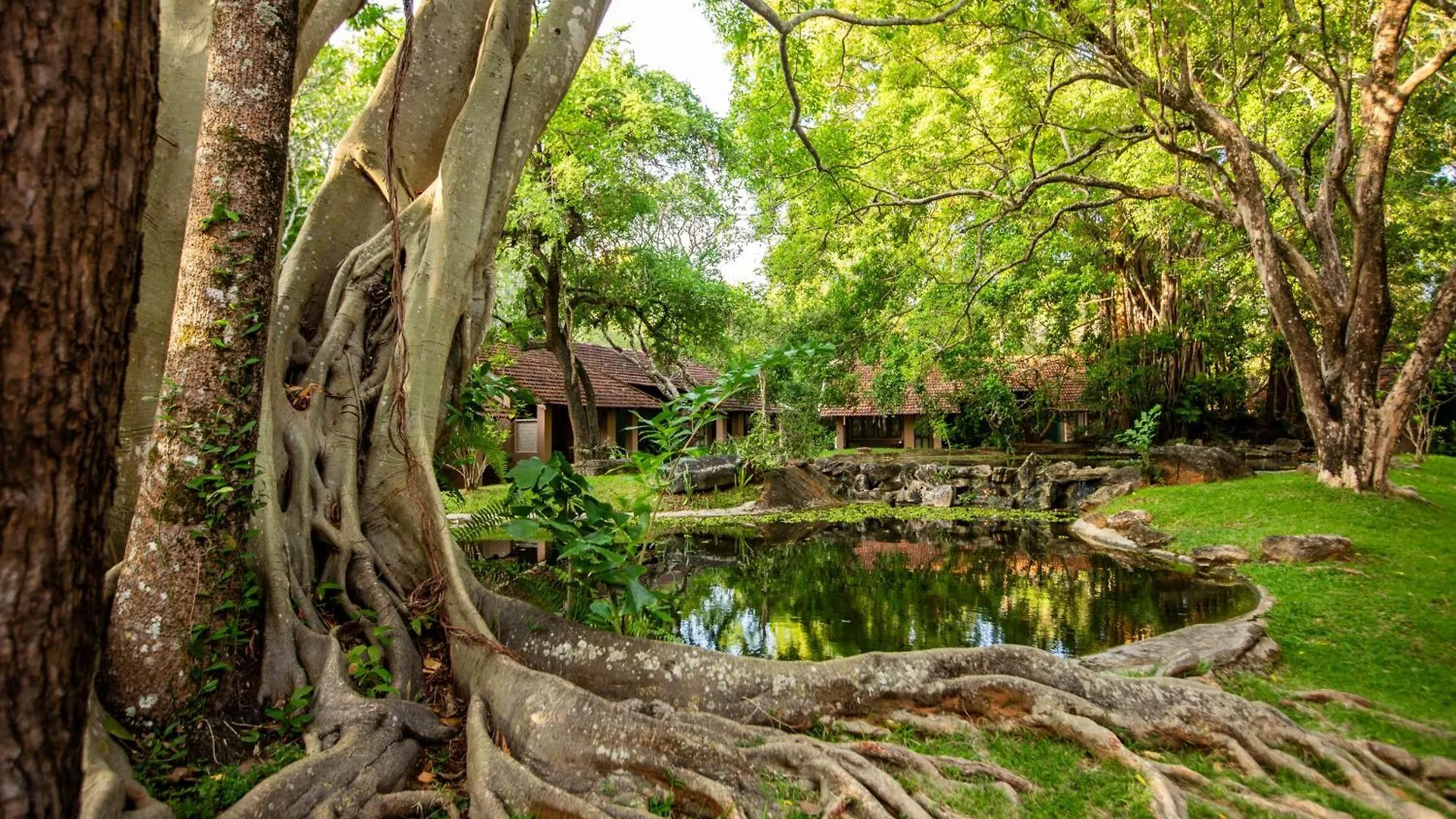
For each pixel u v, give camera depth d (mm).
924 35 10094
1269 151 10828
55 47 1242
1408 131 13266
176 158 3889
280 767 2887
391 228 5008
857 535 11914
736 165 12688
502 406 7113
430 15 5508
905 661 3764
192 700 3059
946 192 11656
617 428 25406
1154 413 14969
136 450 3668
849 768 2967
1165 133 10062
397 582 4242
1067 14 8672
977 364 19172
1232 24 9312
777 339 19922
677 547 10828
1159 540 9773
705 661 3736
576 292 19469
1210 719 3361
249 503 3369
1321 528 8586
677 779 2869
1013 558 9711
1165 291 19781
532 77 5125
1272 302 10570
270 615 3572
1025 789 2979
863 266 14375
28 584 1267
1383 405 10102
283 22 3480
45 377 1260
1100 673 3689
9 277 1225
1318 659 4695
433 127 5422
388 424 4562
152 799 2422
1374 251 9766
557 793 2688
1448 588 6238
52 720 1315
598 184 16562
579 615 4582
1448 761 3154
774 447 17547
